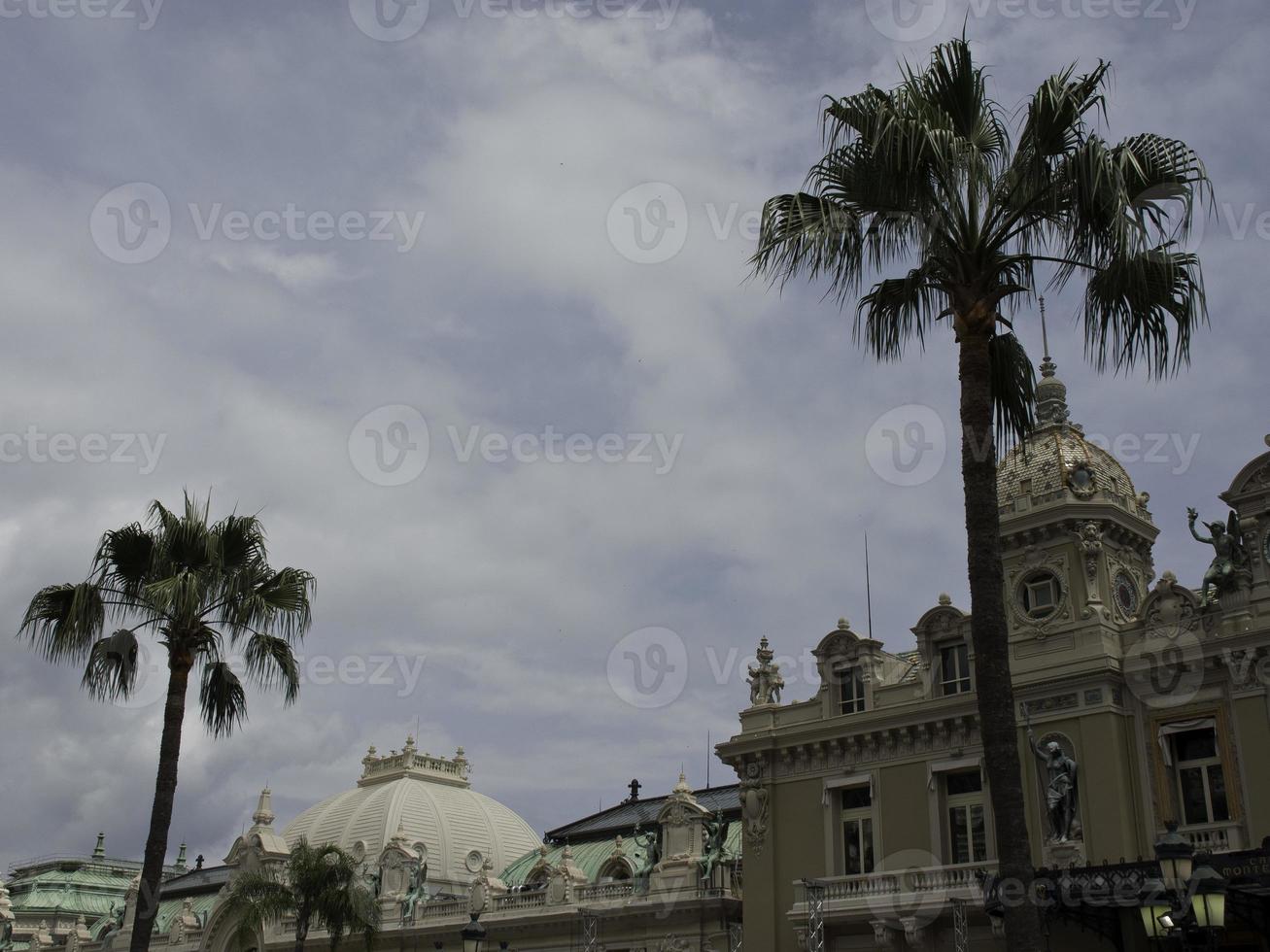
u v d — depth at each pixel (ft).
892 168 73.05
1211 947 70.54
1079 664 126.82
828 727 146.20
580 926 183.42
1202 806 118.93
